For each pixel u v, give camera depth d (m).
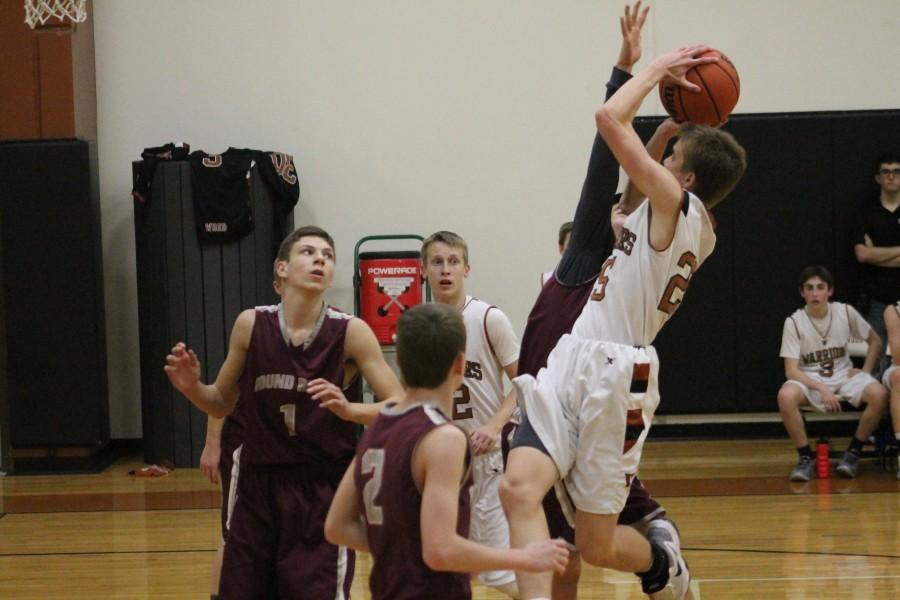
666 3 15.23
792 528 10.35
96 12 15.20
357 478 4.49
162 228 14.12
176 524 11.06
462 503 4.37
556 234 15.39
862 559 9.17
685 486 12.43
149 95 15.23
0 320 14.29
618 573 9.17
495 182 15.36
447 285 7.72
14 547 10.23
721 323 15.09
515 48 15.29
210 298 14.09
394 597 4.33
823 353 13.20
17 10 14.27
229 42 15.25
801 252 15.09
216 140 15.28
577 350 5.59
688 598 6.31
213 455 7.31
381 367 6.00
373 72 15.29
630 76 6.18
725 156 5.77
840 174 15.05
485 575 7.00
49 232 14.27
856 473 12.95
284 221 14.38
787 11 15.21
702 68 5.87
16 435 14.34
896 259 14.15
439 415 4.35
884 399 12.66
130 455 15.38
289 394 5.86
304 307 5.94
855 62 15.23
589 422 5.46
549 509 6.06
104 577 9.11
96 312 14.41
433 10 15.29
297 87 15.27
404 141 15.32
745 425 15.41
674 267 5.53
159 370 14.27
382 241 15.38
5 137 14.34
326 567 5.75
